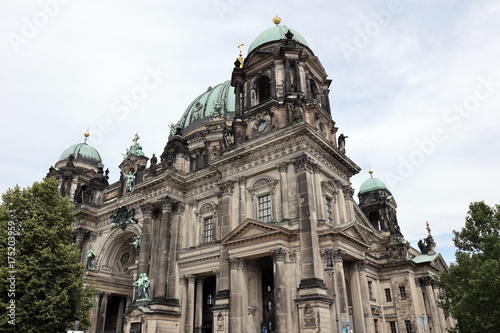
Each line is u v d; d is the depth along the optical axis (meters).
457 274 41.16
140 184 59.53
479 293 36.00
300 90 51.38
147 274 55.66
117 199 69.50
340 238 42.25
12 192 43.56
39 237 40.84
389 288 62.06
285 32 58.75
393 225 80.38
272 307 46.56
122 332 64.25
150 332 47.81
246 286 44.06
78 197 75.06
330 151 49.59
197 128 82.12
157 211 59.03
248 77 56.88
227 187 50.78
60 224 43.91
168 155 61.00
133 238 69.44
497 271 35.38
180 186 58.97
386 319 60.38
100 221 71.62
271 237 42.25
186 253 54.03
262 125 52.44
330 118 55.47
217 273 49.66
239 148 50.66
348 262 46.56
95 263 67.44
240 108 55.56
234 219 48.97
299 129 45.50
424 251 74.31
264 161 48.69
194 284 52.75
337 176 51.47
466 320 37.41
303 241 41.59
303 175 44.41
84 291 43.41
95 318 62.53
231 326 41.66
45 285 39.44
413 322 57.91
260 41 59.53
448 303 44.25
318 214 44.03
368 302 44.94
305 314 38.12
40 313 37.72
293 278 41.28
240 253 44.00
